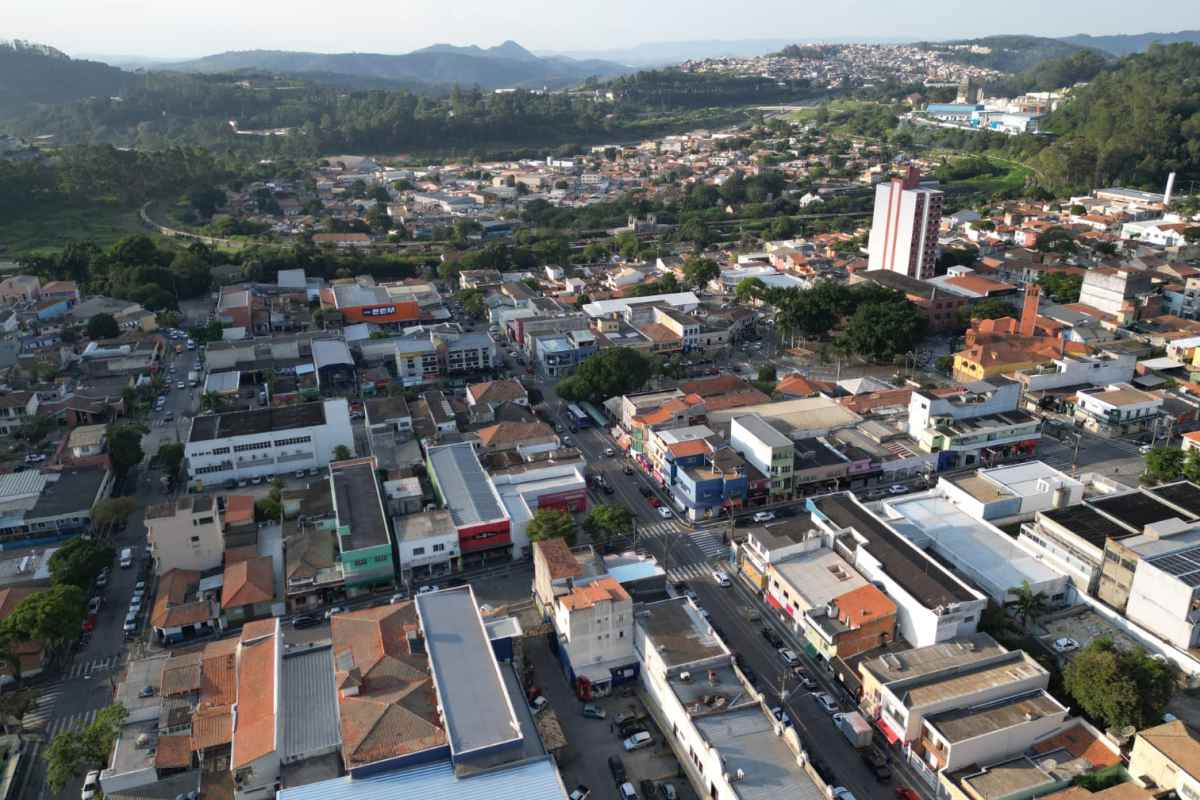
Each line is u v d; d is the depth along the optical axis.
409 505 176.50
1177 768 104.00
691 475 182.38
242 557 164.75
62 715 131.12
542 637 147.00
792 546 155.12
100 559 159.00
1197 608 131.88
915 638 136.75
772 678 135.88
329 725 116.75
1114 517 157.62
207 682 127.25
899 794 113.69
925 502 176.38
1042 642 138.38
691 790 115.06
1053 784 108.44
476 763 108.12
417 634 130.88
